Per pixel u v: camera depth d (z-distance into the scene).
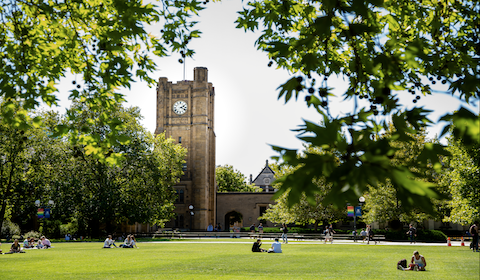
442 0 5.71
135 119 44.97
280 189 2.27
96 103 8.01
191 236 52.72
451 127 2.25
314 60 3.49
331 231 42.84
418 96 5.49
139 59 8.45
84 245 33.16
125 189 42.62
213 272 14.59
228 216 77.69
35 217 54.38
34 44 7.43
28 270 15.04
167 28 7.84
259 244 25.53
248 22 6.92
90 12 7.39
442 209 34.97
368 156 2.10
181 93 75.62
